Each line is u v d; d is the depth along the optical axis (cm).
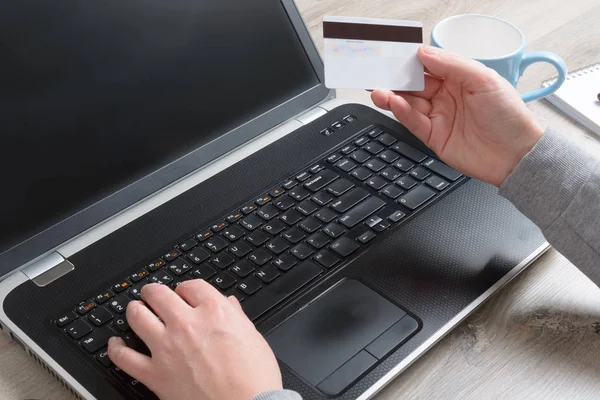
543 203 77
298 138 94
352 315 73
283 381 67
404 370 70
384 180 87
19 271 77
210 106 90
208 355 64
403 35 84
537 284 79
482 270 78
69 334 71
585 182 76
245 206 84
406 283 76
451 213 84
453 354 73
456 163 86
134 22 85
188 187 87
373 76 83
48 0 78
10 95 76
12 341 74
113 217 83
